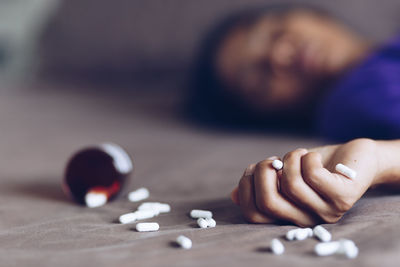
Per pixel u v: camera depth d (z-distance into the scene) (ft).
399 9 6.39
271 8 5.35
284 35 4.57
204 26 7.23
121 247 1.92
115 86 7.35
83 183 2.45
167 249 1.88
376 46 4.27
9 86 7.73
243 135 4.52
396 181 2.14
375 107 2.84
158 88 7.09
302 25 4.66
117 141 4.13
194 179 2.82
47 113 5.67
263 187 1.98
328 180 1.93
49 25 8.03
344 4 6.55
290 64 4.43
